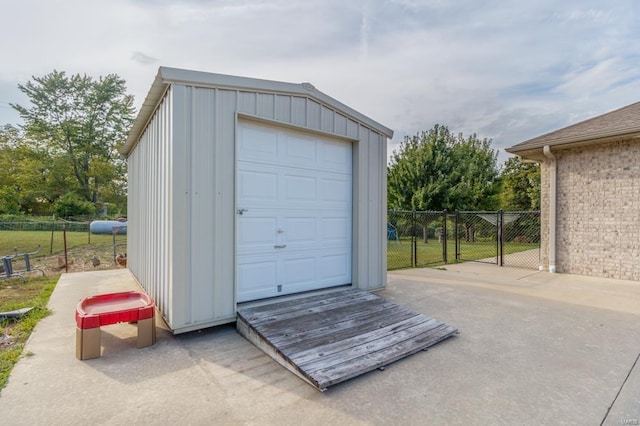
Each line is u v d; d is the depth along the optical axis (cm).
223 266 377
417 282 669
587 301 522
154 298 438
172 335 363
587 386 256
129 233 756
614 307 486
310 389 251
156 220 428
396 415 217
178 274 344
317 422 209
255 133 419
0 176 2630
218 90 376
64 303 481
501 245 917
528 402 233
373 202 564
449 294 567
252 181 415
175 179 343
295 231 462
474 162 1870
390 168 1981
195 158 357
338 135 504
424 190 1769
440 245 1561
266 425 205
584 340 355
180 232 346
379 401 235
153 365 289
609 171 709
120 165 3064
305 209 475
